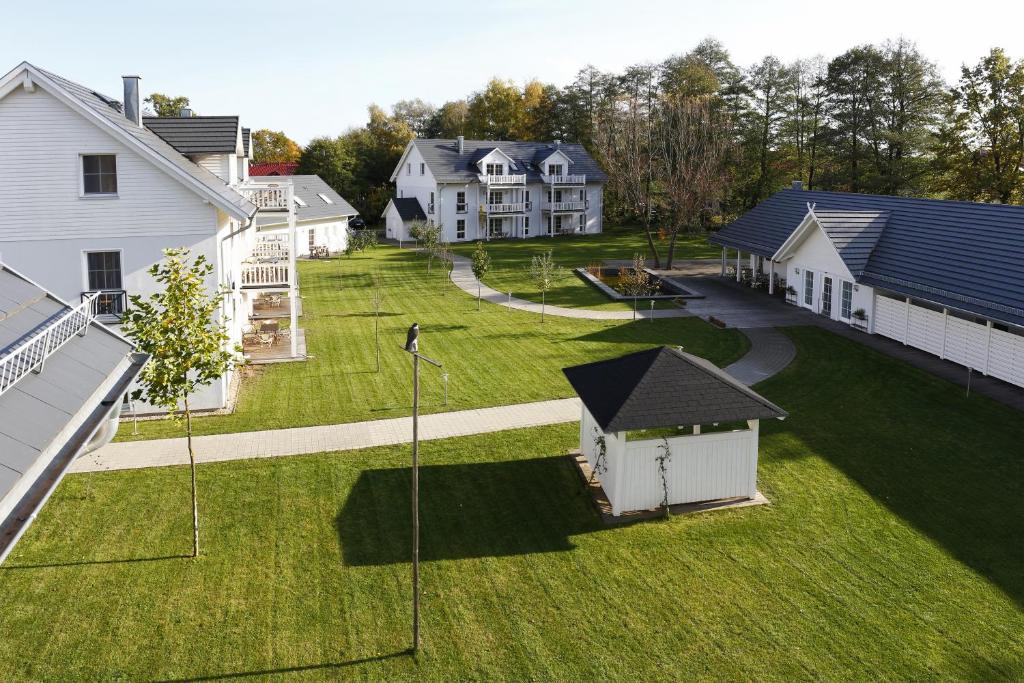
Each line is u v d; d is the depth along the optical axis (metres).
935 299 24.86
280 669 10.80
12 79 19.20
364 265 51.31
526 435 19.30
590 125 84.50
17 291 11.80
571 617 11.96
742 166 66.56
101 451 18.22
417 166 68.25
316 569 13.28
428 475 16.95
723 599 12.38
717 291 40.25
